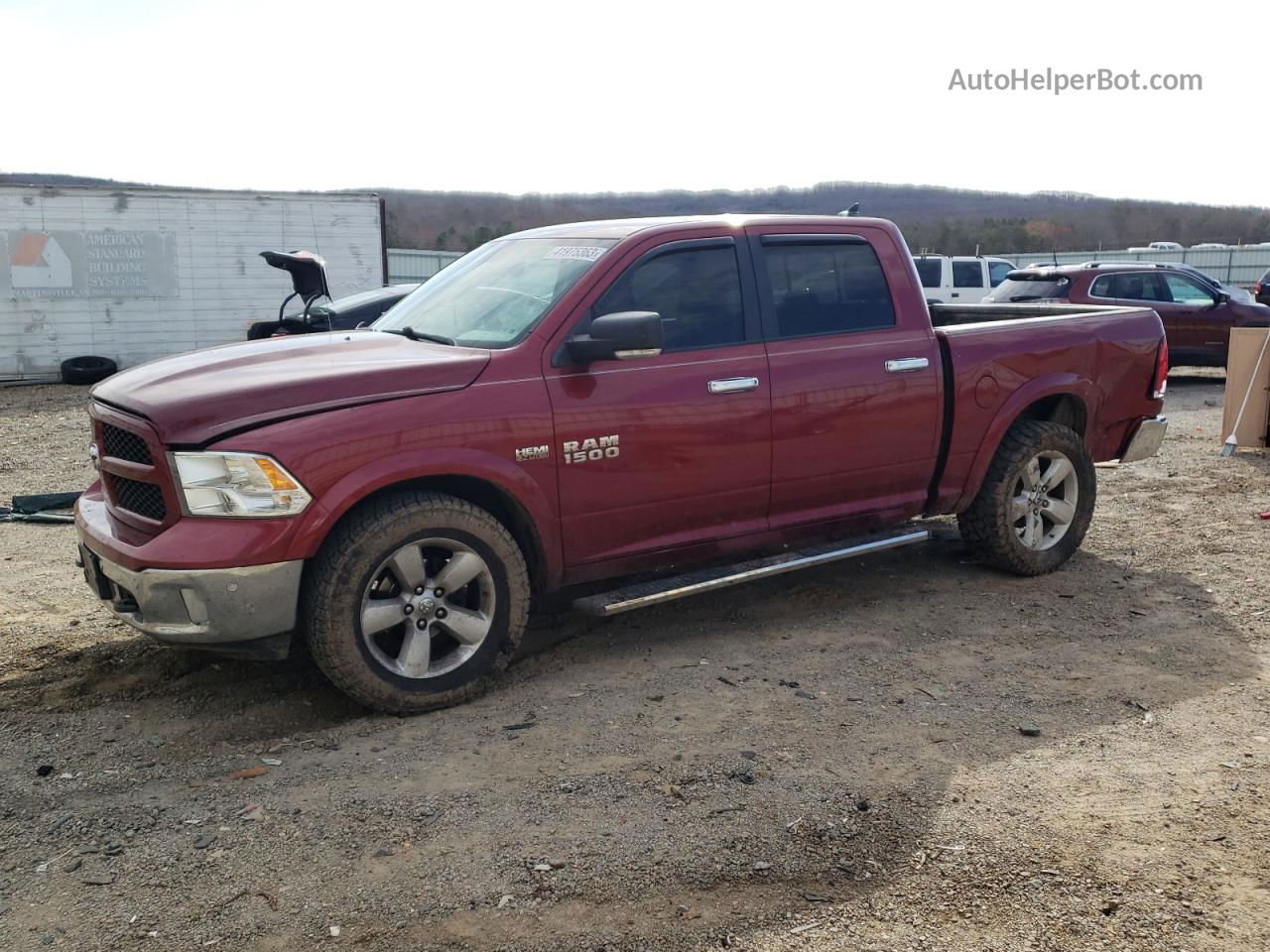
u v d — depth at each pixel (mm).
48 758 3928
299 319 9805
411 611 4266
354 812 3490
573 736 4078
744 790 3621
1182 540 6949
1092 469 6285
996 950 2781
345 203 21297
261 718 4305
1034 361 5992
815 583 6082
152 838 3348
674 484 4855
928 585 6039
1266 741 4027
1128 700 4418
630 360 4758
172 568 3926
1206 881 3086
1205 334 15922
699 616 5523
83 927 2896
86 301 20234
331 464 4023
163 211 20344
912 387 5520
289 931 2873
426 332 4984
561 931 2865
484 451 4336
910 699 4426
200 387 4129
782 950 2785
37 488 9391
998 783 3678
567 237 5188
